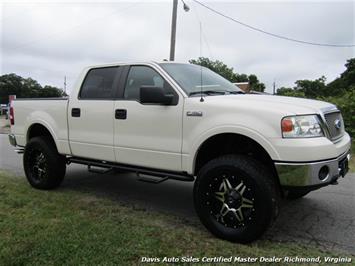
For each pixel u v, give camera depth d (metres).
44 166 5.68
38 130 6.05
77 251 3.34
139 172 4.54
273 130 3.44
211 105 3.84
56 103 5.48
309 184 3.36
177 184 6.30
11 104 6.32
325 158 3.43
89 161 5.24
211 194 3.81
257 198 3.48
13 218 4.26
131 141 4.51
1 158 9.53
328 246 3.63
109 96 4.85
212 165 3.76
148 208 4.85
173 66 4.60
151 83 4.48
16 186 5.96
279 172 3.43
